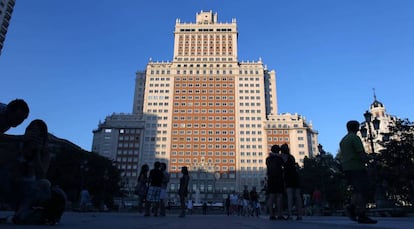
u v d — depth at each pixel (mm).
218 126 139875
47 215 4715
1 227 3820
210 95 144375
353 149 8055
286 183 11164
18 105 5191
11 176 4727
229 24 154750
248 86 145125
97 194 65562
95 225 4754
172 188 130500
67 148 64562
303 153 134000
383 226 5512
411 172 32406
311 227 5090
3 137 4812
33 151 4957
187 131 139625
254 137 137625
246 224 6141
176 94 145375
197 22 156250
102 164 67500
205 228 4555
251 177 131625
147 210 13914
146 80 148000
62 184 59219
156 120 142250
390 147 35625
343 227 5105
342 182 56250
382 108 115500
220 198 127750
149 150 137875
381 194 22875
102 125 142250
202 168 132000
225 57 149000
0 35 52438
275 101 151125
